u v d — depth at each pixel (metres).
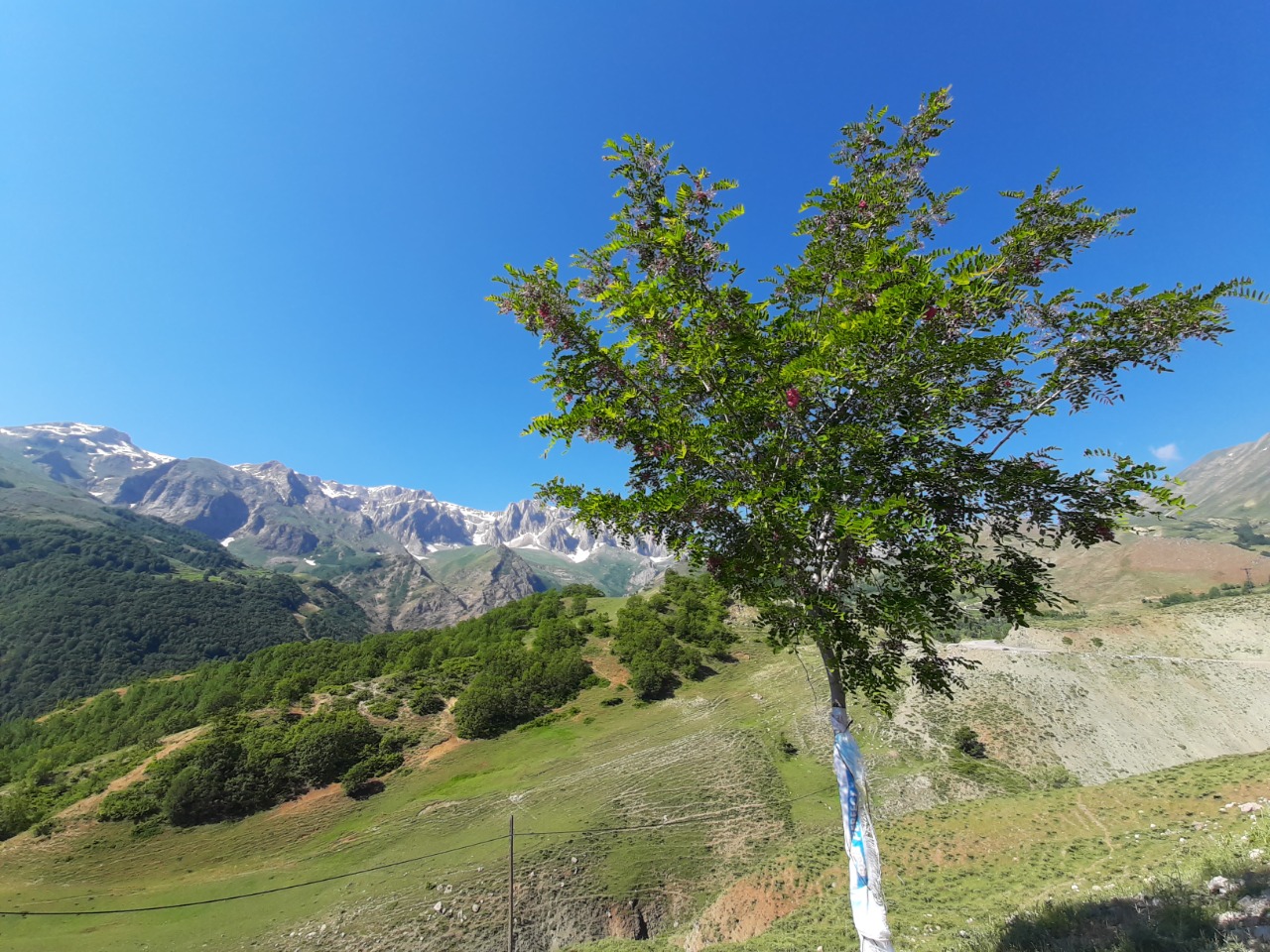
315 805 63.62
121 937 39.81
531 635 117.00
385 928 35.28
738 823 44.09
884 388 6.04
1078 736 57.56
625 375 7.00
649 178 6.89
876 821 44.06
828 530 6.25
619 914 35.38
